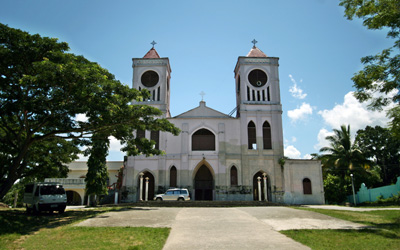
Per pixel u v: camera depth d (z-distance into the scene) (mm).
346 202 42719
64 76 17734
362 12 17219
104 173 36500
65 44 20391
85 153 24781
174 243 11789
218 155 40219
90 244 11562
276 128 41375
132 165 40219
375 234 13141
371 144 51375
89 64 20250
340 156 45562
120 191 40875
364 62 17453
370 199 41188
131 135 25672
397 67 16562
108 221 16734
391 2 16078
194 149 41062
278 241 12016
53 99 18891
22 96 18672
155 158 40312
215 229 14578
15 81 19250
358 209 26094
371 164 44938
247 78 43344
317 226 15367
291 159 40000
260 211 21203
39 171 25734
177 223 16203
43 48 19578
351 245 11211
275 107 42156
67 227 15102
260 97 42656
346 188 45250
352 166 43875
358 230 14078
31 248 11555
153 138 41094
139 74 43562
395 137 17734
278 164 39938
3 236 13477
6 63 18812
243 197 38906
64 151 26438
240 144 40844
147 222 16469
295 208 23719
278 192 39031
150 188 40406
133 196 39281
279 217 18344
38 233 14328
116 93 21094
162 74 43375
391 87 16641
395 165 49438
